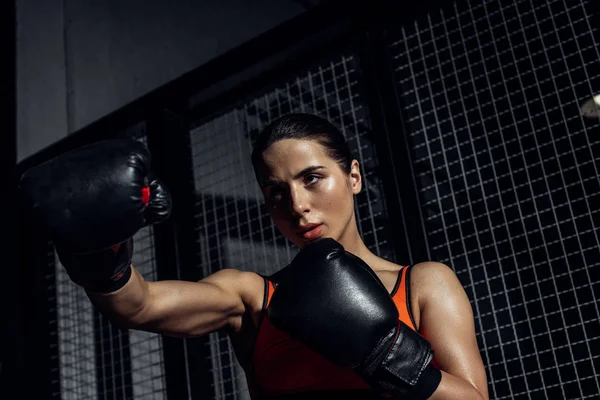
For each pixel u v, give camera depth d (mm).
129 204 983
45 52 4250
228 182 3588
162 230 3121
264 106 3477
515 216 3865
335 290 1120
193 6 3873
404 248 2512
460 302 1303
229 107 3297
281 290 1160
